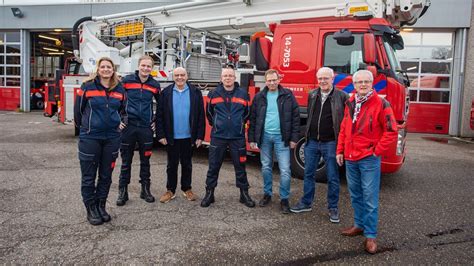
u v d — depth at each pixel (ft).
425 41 46.93
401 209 16.49
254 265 11.19
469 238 13.46
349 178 13.12
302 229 13.97
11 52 63.72
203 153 28.14
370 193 12.31
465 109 44.96
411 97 47.67
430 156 30.19
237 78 22.03
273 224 14.39
